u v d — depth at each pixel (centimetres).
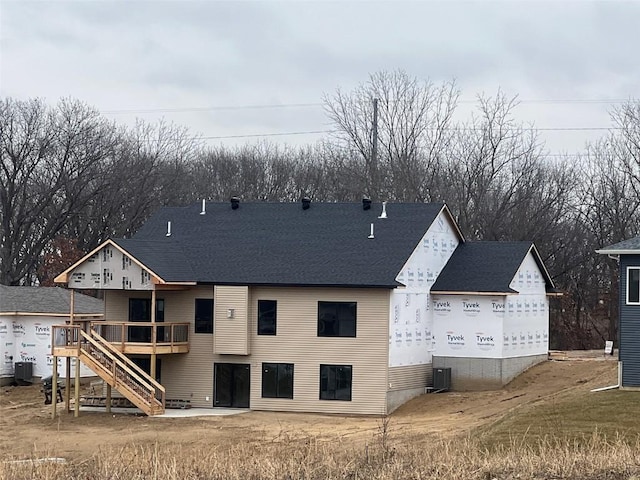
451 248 5425
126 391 4778
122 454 3173
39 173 7631
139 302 5219
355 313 4866
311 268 4988
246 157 9094
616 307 7588
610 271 7650
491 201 7444
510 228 7375
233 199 5641
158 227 5562
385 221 5262
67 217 7600
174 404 5094
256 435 4109
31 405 5181
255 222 5484
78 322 5053
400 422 4422
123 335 4959
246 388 5012
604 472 2547
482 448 3198
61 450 3794
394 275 4828
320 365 4894
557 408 3741
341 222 5344
